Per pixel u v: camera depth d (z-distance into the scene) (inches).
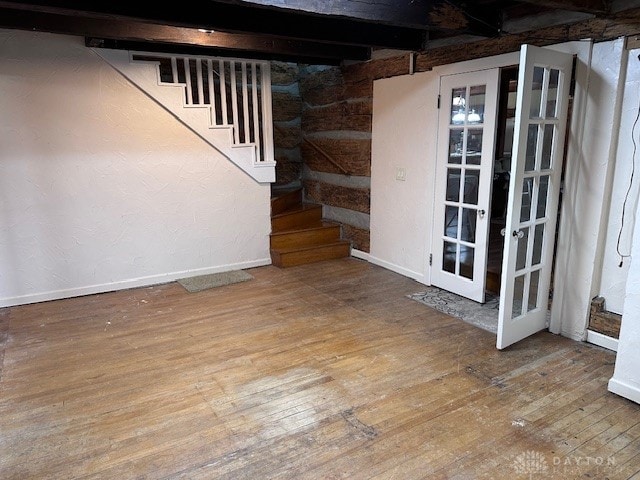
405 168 179.2
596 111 118.1
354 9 105.6
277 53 168.9
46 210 157.0
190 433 90.3
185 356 121.6
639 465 80.7
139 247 175.2
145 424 93.1
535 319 131.6
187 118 173.5
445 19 122.0
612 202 120.0
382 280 182.9
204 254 189.6
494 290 167.2
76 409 98.1
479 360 118.3
